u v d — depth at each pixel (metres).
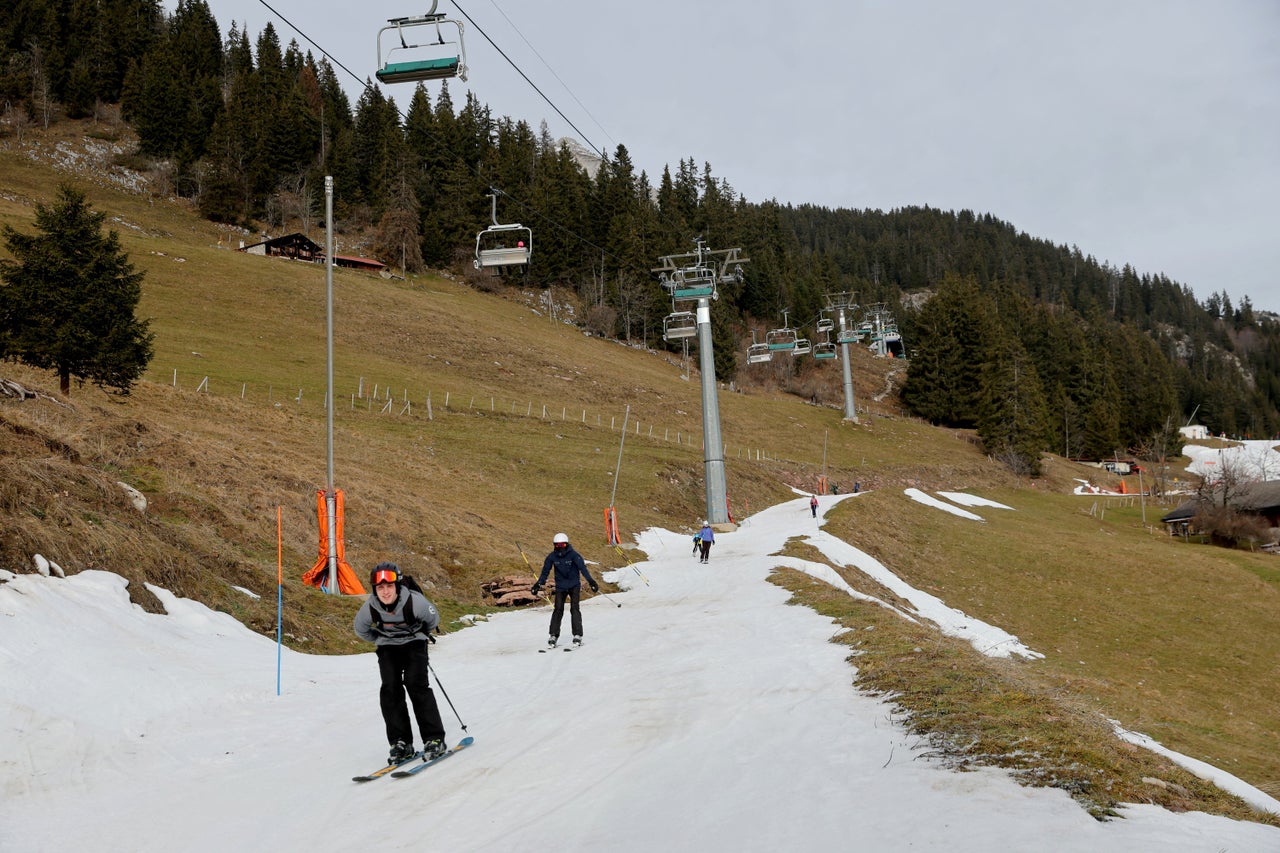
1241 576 43.88
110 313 34.66
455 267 141.75
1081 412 138.50
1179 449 142.75
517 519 36.22
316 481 28.02
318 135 163.88
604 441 63.78
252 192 142.62
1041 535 54.09
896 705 7.63
